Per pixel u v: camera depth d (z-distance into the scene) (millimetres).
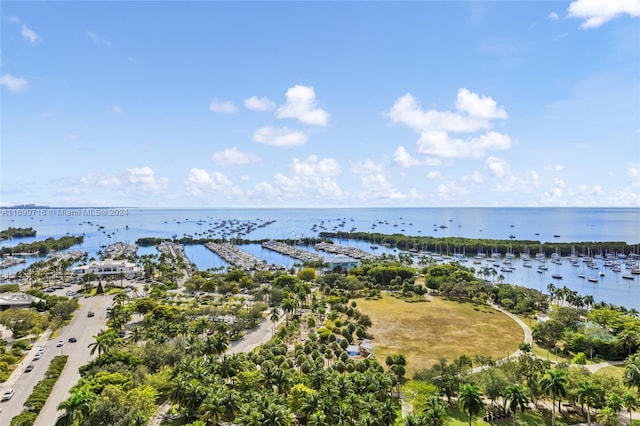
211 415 90812
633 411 108750
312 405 93062
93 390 97438
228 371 112375
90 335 167125
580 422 104500
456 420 105312
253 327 182875
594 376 111438
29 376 126312
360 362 129375
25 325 162750
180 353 129500
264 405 89750
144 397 93750
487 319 197750
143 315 197625
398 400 116000
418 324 189250
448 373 114875
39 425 97625
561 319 176500
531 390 108812
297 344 151875
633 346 147625
